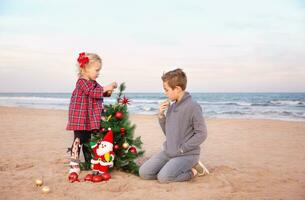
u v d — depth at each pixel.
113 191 4.22
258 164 5.96
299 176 5.00
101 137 4.97
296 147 8.09
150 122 14.96
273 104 36.22
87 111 4.91
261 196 3.98
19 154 6.57
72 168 4.85
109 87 4.95
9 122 13.50
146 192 4.11
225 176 4.89
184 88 4.81
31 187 4.33
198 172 4.88
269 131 11.66
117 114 5.01
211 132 11.42
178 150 4.73
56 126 12.23
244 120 16.39
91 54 4.94
